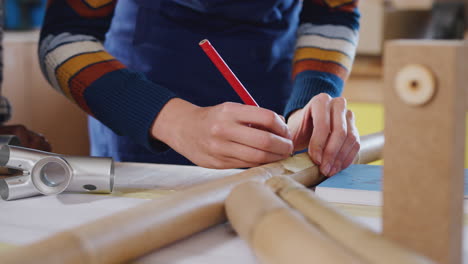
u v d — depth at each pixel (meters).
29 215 0.61
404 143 0.43
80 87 0.87
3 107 1.09
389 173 0.44
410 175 0.43
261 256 0.42
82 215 0.61
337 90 0.98
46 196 0.68
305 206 0.47
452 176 0.41
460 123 0.41
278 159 0.72
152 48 1.08
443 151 0.41
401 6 2.28
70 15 0.96
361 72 2.25
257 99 1.12
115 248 0.44
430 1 2.24
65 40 0.93
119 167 0.84
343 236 0.40
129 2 1.09
